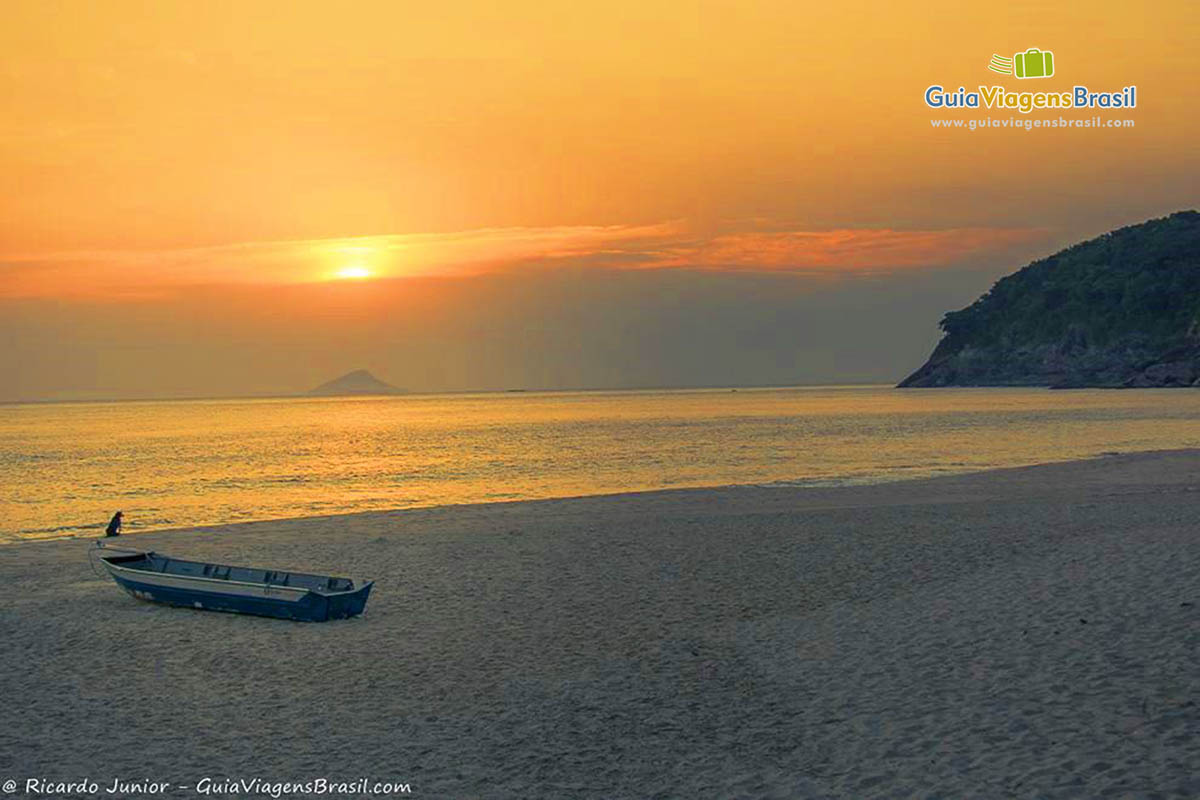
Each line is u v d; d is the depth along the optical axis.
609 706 11.58
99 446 83.69
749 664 13.13
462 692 12.32
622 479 47.59
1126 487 34.28
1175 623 12.55
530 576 20.19
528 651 14.26
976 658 12.21
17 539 31.41
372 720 11.31
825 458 56.56
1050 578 16.33
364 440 87.62
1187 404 134.00
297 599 16.41
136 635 15.73
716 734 10.48
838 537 23.95
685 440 77.44
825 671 12.47
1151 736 9.06
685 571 20.17
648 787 9.14
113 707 11.93
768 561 21.00
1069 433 75.50
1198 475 37.44
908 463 52.16
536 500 35.50
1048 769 8.61
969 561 19.69
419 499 41.12
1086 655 11.72
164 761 10.10
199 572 18.89
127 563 19.47
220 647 14.85
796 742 10.08
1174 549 17.59
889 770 9.07
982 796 8.25
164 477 52.81
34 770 9.89
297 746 10.50
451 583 19.72
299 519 31.64
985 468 48.31
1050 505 28.95
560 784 9.29
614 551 22.91
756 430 90.62
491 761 9.94
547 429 102.69
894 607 15.75
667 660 13.50
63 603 18.62
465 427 112.38
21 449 79.56
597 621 16.02
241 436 99.38
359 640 15.17
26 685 12.92
